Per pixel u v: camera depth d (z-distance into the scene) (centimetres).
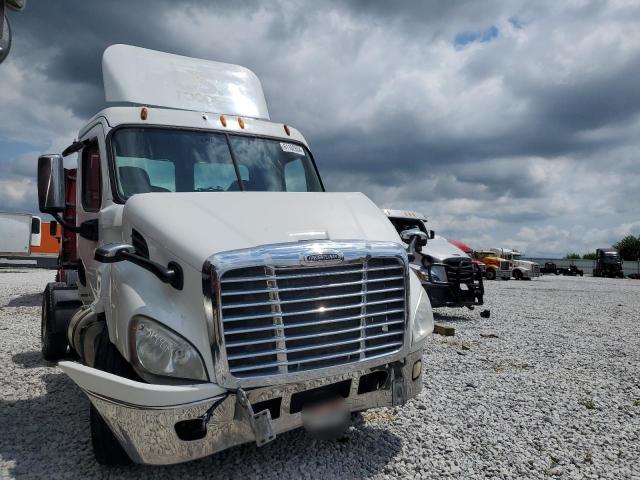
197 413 293
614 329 1077
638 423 482
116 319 333
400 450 406
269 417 303
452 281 1123
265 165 500
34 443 405
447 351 788
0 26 519
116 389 296
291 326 315
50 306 627
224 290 299
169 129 471
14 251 2448
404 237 442
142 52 532
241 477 352
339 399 341
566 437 445
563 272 5262
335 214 386
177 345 301
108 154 440
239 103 555
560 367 698
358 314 343
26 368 630
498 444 426
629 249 6531
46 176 419
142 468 363
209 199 376
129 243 372
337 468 369
